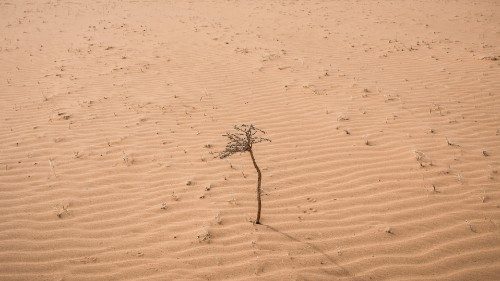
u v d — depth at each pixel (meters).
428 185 4.83
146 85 8.55
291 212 4.57
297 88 8.02
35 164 5.71
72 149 6.08
